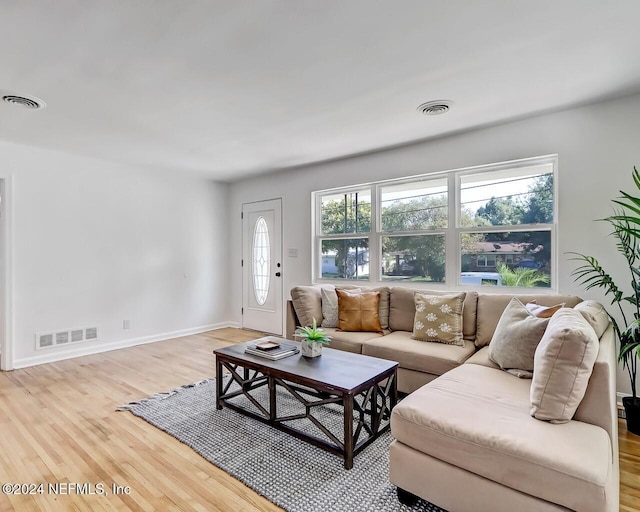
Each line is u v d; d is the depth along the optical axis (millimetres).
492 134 3297
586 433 1470
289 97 2656
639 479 1899
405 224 4016
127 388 3188
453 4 1672
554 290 3107
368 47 2025
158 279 4961
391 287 3645
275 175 5156
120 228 4570
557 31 1890
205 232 5551
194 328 5383
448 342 2941
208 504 1724
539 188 3209
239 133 3420
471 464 1487
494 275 3428
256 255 5469
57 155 4020
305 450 2193
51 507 1698
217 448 2207
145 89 2498
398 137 3557
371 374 2230
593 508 1233
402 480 1692
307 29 1852
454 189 3615
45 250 3932
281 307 5137
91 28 1815
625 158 2723
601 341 1928
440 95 2646
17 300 3730
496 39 1960
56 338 4008
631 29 1871
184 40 1932
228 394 2762
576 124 2904
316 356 2605
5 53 2031
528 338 2117
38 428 2455
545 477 1318
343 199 4543
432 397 1811
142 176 4797
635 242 2451
